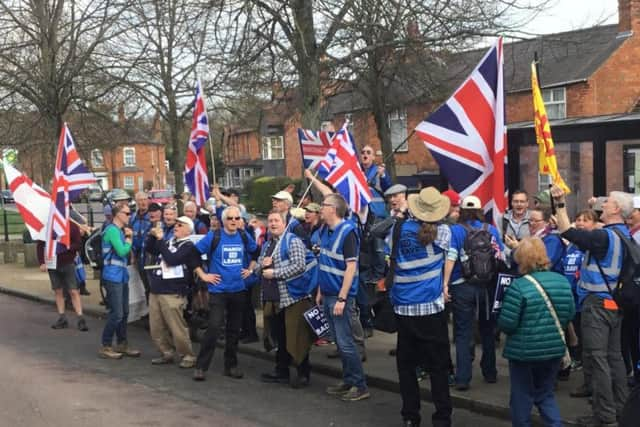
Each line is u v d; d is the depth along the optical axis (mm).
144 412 7000
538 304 5355
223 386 8047
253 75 14094
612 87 24109
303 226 9062
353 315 8508
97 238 10141
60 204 10961
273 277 7668
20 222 35188
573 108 24109
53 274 11641
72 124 22953
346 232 7129
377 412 7023
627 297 5984
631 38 24219
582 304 6320
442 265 6297
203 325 10672
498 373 7957
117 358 9445
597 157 11266
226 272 8203
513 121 25391
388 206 9422
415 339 6309
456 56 16875
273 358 9352
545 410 5582
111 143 23406
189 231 8531
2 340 10734
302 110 12898
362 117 22844
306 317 7590
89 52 17219
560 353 5434
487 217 7352
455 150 7367
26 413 6930
